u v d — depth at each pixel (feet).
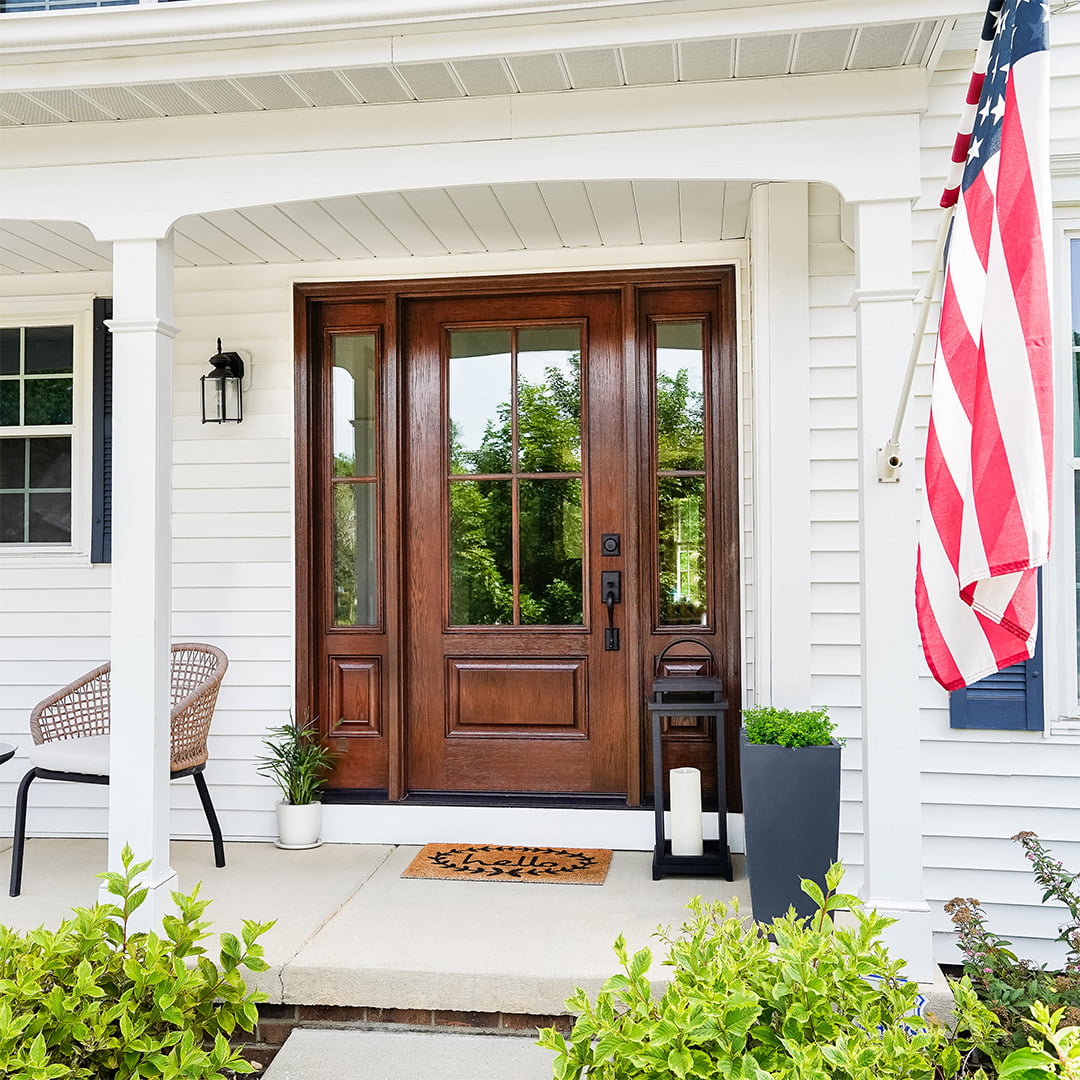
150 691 10.59
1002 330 7.38
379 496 15.14
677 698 14.47
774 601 12.69
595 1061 6.41
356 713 15.14
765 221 12.60
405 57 9.61
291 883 12.78
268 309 15.06
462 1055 9.69
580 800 14.60
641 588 14.55
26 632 15.24
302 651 14.85
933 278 8.89
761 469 12.80
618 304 14.75
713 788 14.38
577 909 11.82
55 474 15.48
